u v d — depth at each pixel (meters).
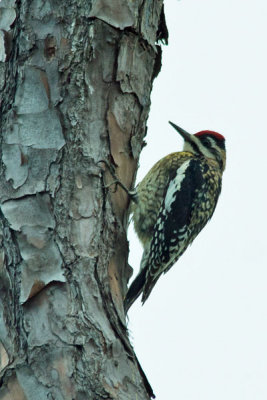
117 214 9.15
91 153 8.77
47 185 8.36
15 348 7.70
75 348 7.56
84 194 8.54
